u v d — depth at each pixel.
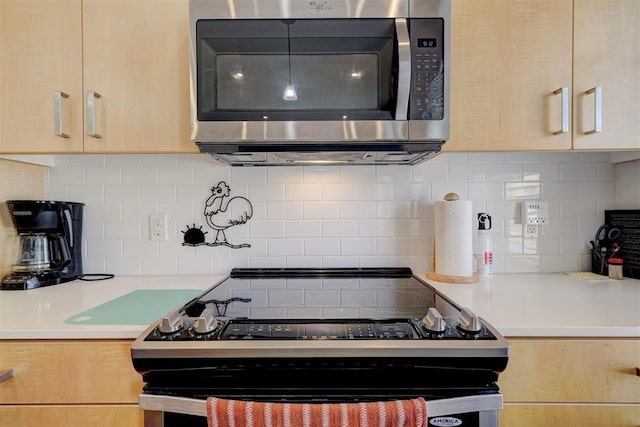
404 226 1.48
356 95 1.07
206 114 1.07
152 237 1.47
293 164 1.46
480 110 1.15
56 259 1.36
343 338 0.79
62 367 0.87
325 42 1.06
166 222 1.47
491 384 0.80
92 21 1.15
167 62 1.15
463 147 1.15
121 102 1.15
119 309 1.02
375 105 1.07
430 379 0.79
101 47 1.15
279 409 0.71
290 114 1.07
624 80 1.15
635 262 1.36
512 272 1.48
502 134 1.15
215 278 1.42
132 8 1.15
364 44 1.06
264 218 1.48
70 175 1.46
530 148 1.16
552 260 1.47
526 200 1.47
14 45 1.14
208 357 0.76
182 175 1.47
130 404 0.87
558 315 0.93
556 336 0.86
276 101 1.07
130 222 1.47
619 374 0.86
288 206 1.47
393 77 1.06
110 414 0.87
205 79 1.07
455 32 1.15
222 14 1.06
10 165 1.34
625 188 1.41
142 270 1.47
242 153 1.20
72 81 1.15
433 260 1.46
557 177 1.46
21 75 1.15
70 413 0.87
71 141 1.15
